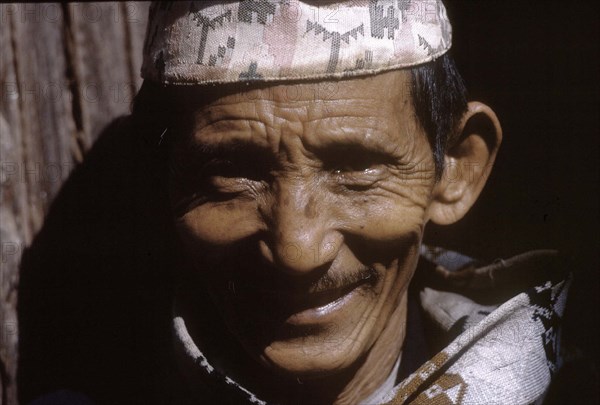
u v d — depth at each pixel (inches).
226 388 100.6
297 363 98.9
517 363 100.5
